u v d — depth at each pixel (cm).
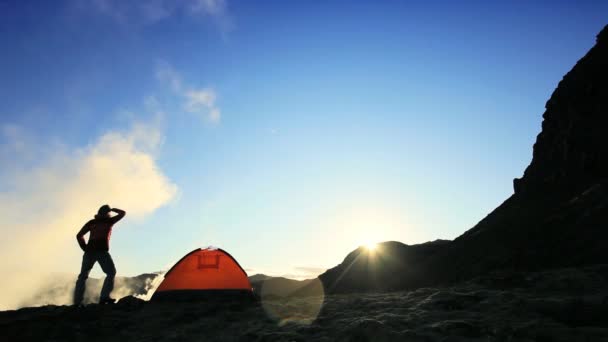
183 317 949
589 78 2753
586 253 1459
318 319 842
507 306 777
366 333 687
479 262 1938
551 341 598
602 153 2294
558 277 1013
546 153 2842
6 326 911
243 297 1258
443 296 906
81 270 1123
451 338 637
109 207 1188
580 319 689
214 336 787
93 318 968
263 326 827
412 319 752
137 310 1057
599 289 878
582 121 2592
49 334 842
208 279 1279
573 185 2312
